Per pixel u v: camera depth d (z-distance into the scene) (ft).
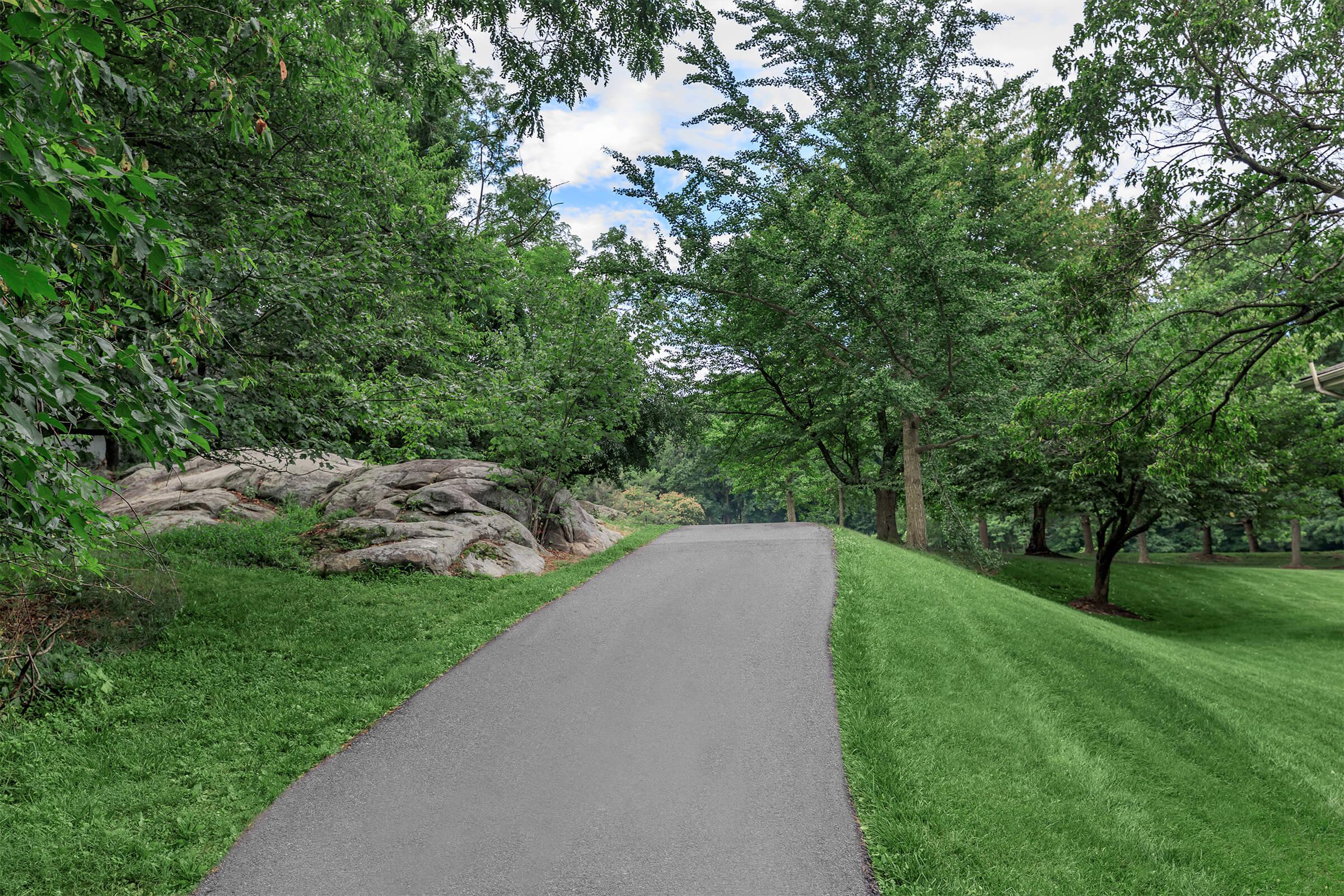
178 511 42.98
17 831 15.49
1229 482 58.80
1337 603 72.54
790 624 28.86
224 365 25.41
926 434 64.64
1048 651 29.73
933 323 54.39
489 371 37.76
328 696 22.56
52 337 8.45
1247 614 69.56
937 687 23.73
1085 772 20.02
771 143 59.82
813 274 54.39
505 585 35.63
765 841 15.57
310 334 27.22
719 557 42.57
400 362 36.37
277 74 23.62
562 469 47.11
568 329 45.39
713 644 27.02
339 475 49.01
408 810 16.92
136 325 18.99
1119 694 26.89
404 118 38.93
